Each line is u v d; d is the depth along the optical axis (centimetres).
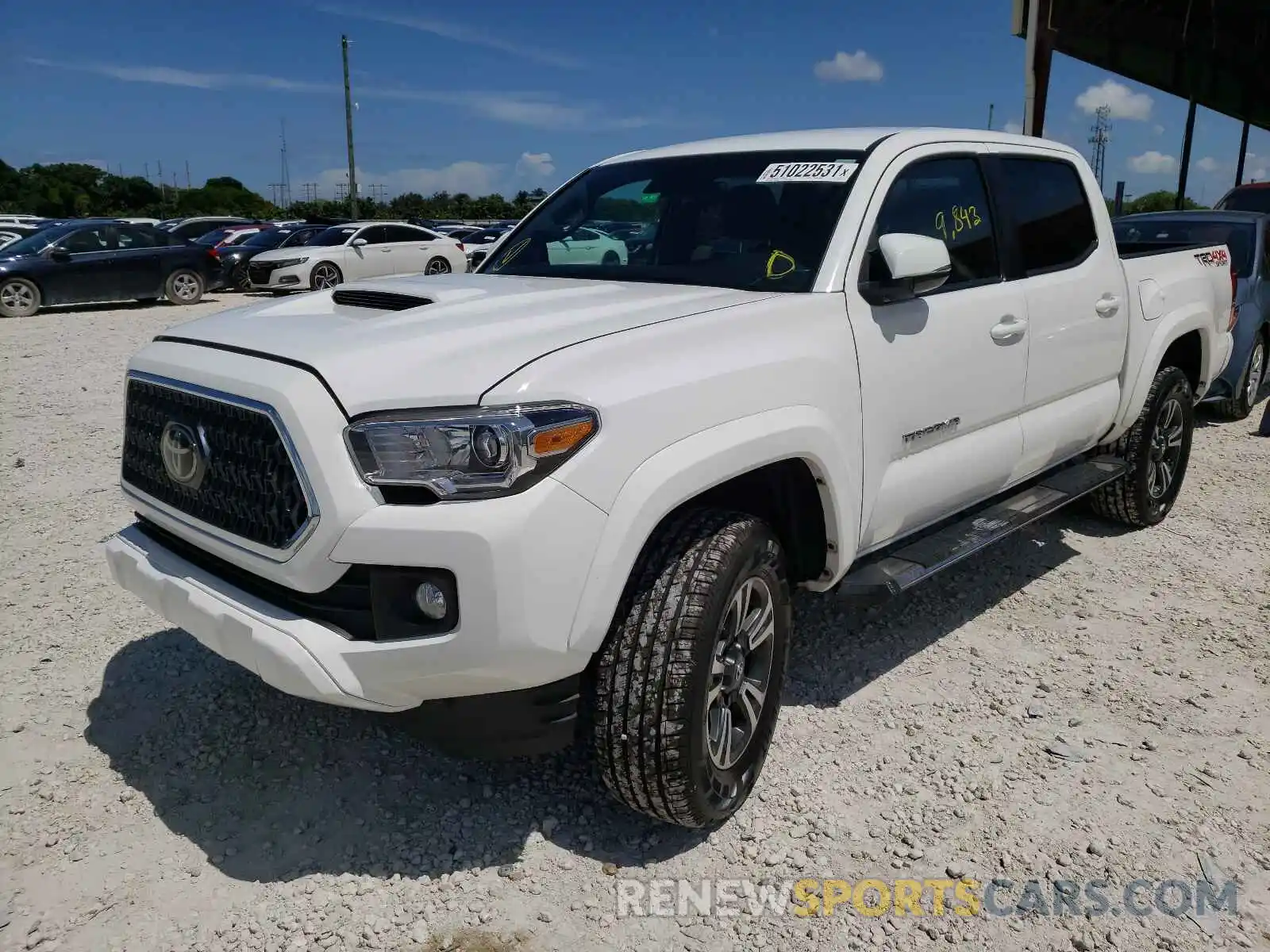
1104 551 528
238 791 310
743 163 379
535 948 250
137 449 305
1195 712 363
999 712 361
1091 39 2108
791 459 300
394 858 281
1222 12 2123
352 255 1938
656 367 262
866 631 427
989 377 381
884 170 348
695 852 285
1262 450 747
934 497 365
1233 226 876
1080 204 463
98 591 456
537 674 244
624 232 384
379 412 237
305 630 242
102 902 262
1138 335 494
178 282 1827
